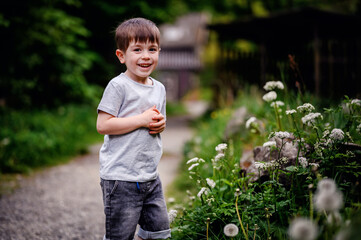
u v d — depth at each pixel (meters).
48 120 7.09
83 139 7.01
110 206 1.81
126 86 1.84
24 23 8.02
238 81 9.61
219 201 2.24
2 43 7.94
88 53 10.59
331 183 1.14
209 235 2.12
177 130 9.65
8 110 7.21
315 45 7.52
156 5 12.65
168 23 13.95
